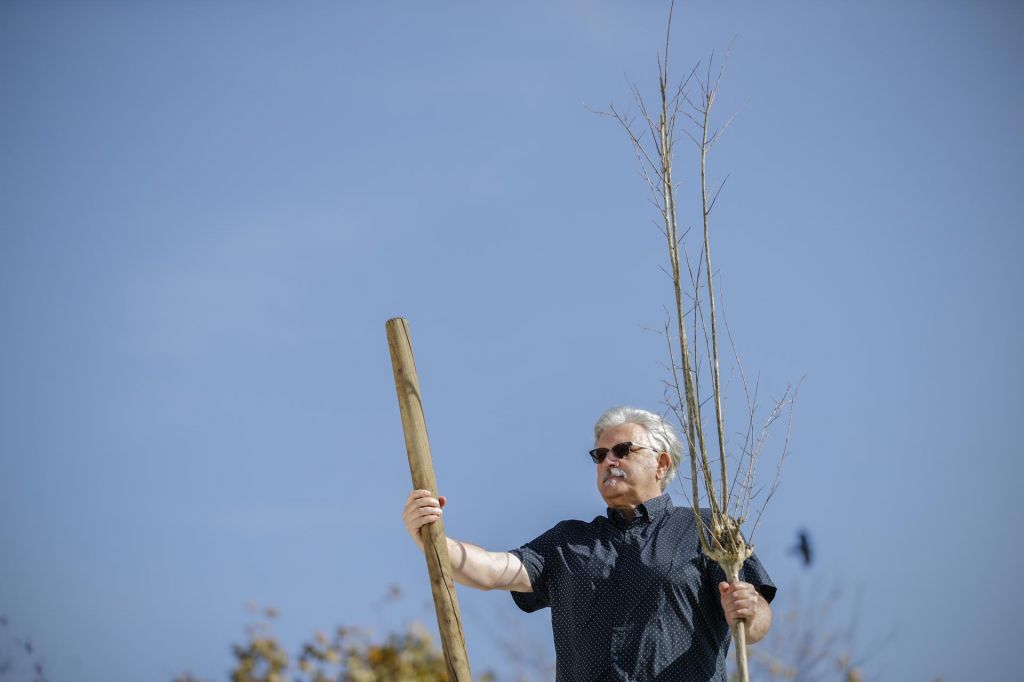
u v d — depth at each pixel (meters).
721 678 10.02
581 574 10.23
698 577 10.05
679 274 10.59
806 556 15.22
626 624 9.91
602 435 10.89
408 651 22.11
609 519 10.67
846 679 20.28
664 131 10.88
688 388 10.27
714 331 10.39
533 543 10.69
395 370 10.27
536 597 10.70
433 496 9.98
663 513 10.51
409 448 10.09
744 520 9.86
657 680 9.73
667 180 10.77
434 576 9.80
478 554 10.31
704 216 10.66
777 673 20.58
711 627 10.00
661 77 10.95
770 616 9.73
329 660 21.88
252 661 21.14
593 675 9.85
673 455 10.90
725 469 9.98
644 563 10.09
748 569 10.01
